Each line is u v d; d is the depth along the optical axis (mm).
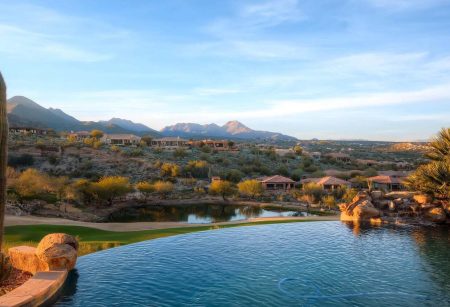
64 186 64812
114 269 20562
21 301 13969
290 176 112438
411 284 18578
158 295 16703
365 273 20328
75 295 16578
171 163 112062
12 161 93625
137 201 76062
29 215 50719
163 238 29391
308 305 15719
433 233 31484
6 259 17609
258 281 18828
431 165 38688
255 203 77000
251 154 146875
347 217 38875
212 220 58344
